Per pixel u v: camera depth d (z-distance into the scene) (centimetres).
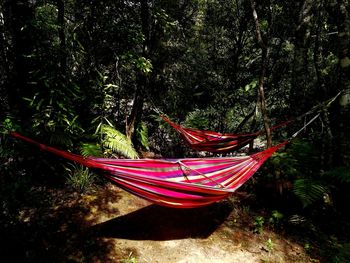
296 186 423
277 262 360
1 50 450
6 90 471
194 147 583
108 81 598
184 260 348
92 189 480
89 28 527
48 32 459
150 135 768
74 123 479
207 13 847
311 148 510
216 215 455
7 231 321
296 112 558
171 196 335
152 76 699
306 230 428
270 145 462
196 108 843
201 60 816
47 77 450
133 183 326
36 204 380
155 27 607
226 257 361
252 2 446
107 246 355
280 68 802
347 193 486
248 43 861
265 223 441
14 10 438
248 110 848
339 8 468
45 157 480
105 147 553
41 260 318
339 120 485
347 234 427
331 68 674
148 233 391
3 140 387
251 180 566
